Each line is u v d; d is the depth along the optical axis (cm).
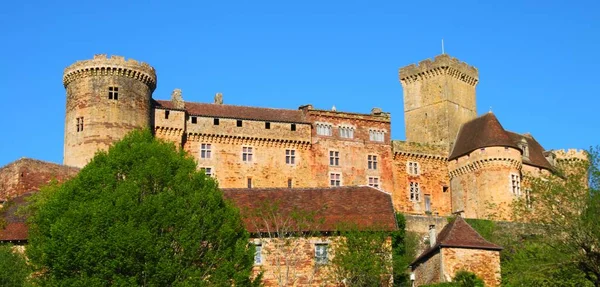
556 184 6062
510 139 10106
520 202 6925
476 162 10119
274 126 9850
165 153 5700
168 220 5259
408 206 10262
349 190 6881
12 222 6231
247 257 5472
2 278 5275
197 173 5694
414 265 6712
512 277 5766
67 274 5100
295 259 6034
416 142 10644
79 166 8706
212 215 5469
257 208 6400
